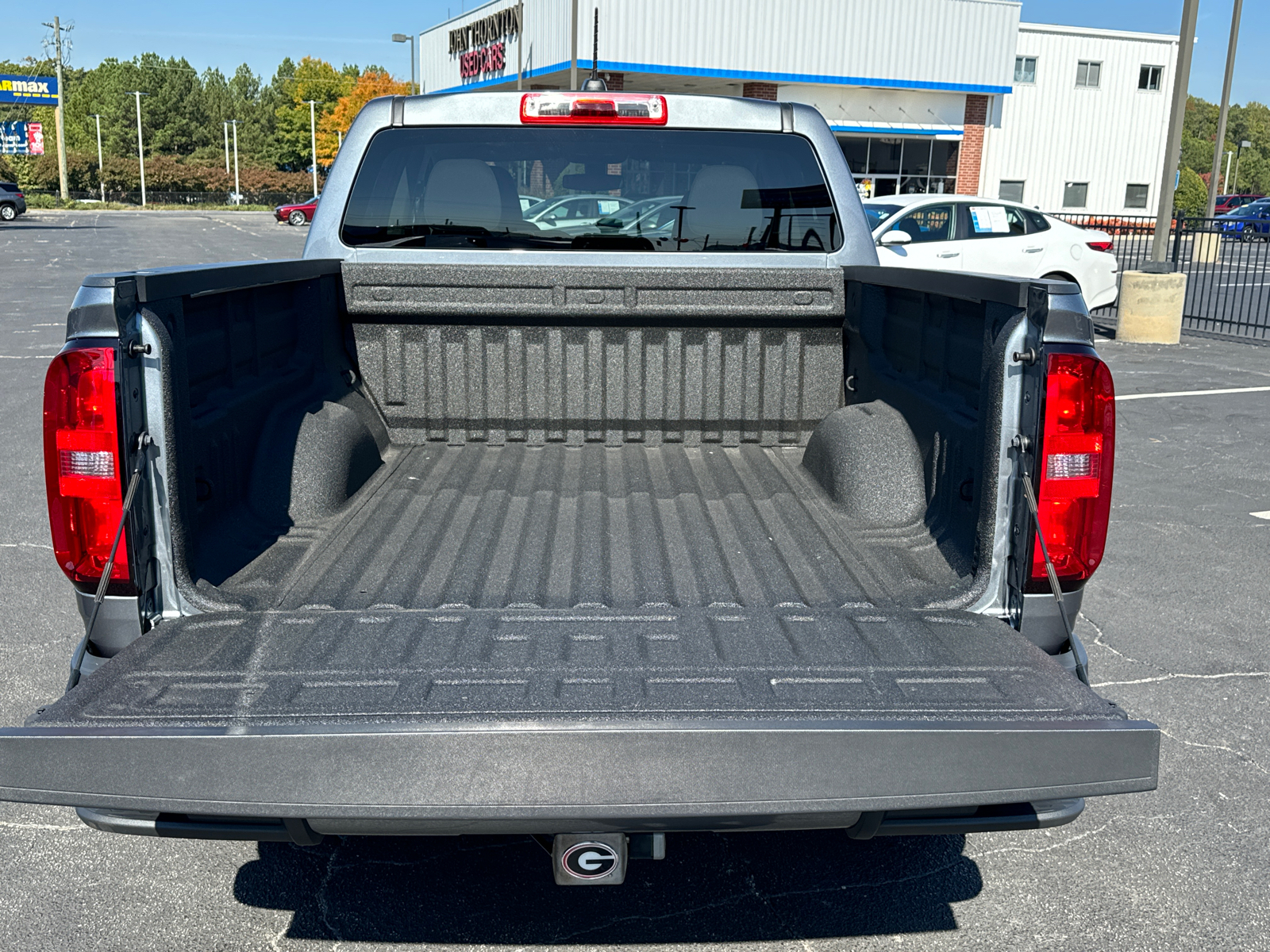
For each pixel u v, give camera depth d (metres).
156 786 1.89
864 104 34.44
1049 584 2.44
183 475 2.42
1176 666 4.46
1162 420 9.48
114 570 2.29
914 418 3.15
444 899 2.91
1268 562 5.80
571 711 2.05
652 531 3.17
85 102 129.88
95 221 52.62
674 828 2.04
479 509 3.32
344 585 2.73
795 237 3.78
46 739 1.88
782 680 2.20
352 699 2.09
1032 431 2.36
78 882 2.97
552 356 3.85
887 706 2.07
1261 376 11.73
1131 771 1.98
